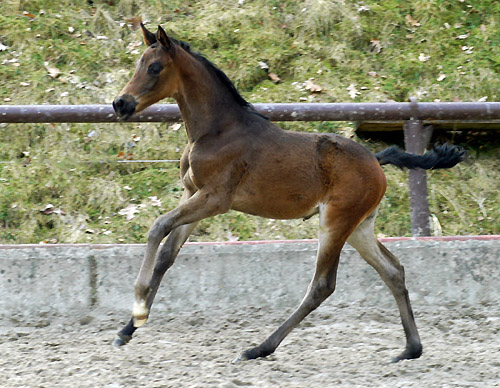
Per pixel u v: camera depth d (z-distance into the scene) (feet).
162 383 22.22
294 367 24.73
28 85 47.44
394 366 25.08
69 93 47.11
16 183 42.19
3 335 29.94
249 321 31.94
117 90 47.65
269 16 53.72
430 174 44.34
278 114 33.83
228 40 52.16
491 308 32.89
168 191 42.22
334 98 47.47
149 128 45.73
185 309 32.60
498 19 53.83
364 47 52.34
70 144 44.83
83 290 32.32
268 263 32.96
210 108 26.05
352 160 26.66
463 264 33.22
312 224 40.19
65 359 25.35
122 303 32.35
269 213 26.73
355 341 28.96
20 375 23.35
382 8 54.85
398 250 33.32
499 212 41.91
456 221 41.37
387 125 44.32
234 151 25.63
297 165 26.05
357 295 32.96
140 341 28.63
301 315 26.37
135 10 54.80
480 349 27.27
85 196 42.01
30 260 32.32
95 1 55.16
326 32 52.85
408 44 52.49
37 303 32.14
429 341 28.94
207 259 32.89
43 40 51.31
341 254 33.14
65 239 39.24
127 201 41.78
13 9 53.52
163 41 25.31
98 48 51.08
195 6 55.21
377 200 27.20
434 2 55.16
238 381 22.54
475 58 50.42
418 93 48.29
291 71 50.14
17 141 44.96
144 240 39.19
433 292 33.14
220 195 25.54
